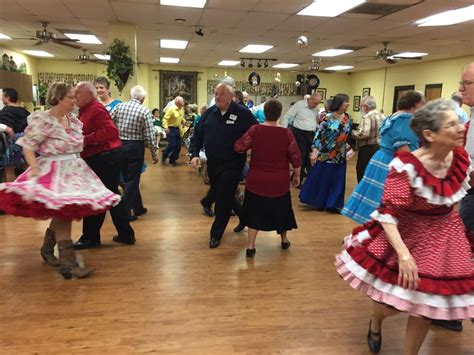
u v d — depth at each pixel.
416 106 2.98
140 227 4.16
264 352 2.13
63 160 2.76
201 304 2.61
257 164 3.31
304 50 10.25
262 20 6.81
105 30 8.20
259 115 7.37
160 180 6.64
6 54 10.32
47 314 2.44
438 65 11.36
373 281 1.74
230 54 11.38
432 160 1.69
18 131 5.00
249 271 3.14
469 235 1.85
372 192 3.22
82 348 2.12
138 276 2.99
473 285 1.62
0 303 2.55
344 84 16.25
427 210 1.70
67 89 2.72
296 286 2.90
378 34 7.82
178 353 2.10
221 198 3.54
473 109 2.03
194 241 3.78
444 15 6.19
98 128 3.10
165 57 12.47
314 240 3.90
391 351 2.17
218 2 5.71
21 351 2.08
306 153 6.27
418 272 1.64
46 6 6.19
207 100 15.48
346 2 5.57
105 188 2.95
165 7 6.06
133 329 2.30
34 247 3.52
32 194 2.53
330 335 2.30
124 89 7.32
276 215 3.36
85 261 3.25
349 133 4.81
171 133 8.11
